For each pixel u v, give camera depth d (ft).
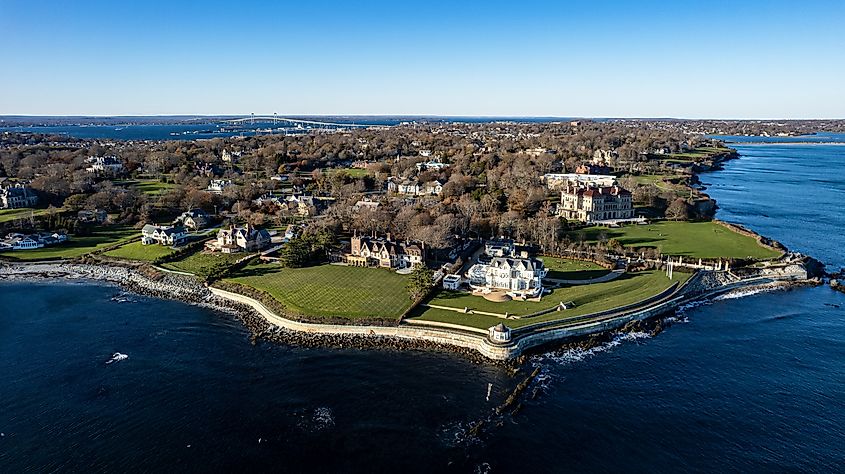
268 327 453.58
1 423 315.37
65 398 342.23
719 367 383.24
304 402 339.36
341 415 326.03
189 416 323.98
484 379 368.48
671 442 301.43
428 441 302.25
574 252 628.69
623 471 279.28
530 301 484.33
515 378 369.71
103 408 331.77
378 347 414.62
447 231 646.74
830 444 299.58
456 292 509.35
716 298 517.14
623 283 530.27
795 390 352.69
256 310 491.72
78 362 389.80
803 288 545.03
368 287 523.29
